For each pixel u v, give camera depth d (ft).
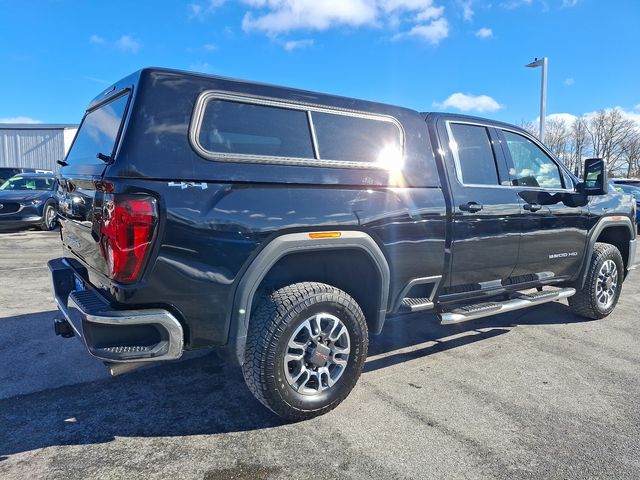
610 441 9.09
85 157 10.20
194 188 8.07
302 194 9.15
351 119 10.34
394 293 10.83
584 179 14.66
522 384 11.57
